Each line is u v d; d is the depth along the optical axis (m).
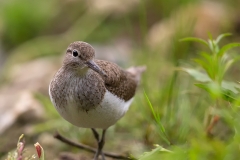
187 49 13.55
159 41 15.88
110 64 9.85
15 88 15.34
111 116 9.13
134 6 18.67
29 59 18.22
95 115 8.94
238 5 17.44
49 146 11.65
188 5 16.42
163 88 12.42
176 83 12.69
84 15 18.84
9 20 19.48
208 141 8.28
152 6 18.44
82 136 11.76
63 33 19.38
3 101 14.05
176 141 10.59
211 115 9.98
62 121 12.30
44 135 12.16
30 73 16.09
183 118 10.77
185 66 13.36
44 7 19.84
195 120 11.00
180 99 11.59
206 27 15.91
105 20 18.83
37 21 19.58
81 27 18.31
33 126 12.63
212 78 9.55
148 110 11.81
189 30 13.82
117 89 9.34
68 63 9.19
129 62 15.41
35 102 13.44
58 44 18.41
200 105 11.57
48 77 15.48
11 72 17.22
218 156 7.25
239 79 13.12
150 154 7.79
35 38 19.58
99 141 9.96
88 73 8.98
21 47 18.66
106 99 8.95
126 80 10.06
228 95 7.87
